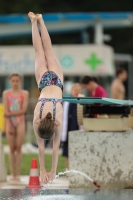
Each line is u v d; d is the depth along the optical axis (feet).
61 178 79.77
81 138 69.56
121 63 197.16
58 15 179.11
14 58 168.25
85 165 69.46
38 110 57.00
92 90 83.20
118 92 111.86
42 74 59.98
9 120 81.35
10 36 184.96
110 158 69.10
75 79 167.43
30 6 256.73
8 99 81.56
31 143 129.80
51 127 54.95
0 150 79.56
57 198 59.98
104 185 69.10
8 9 254.47
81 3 273.75
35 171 74.02
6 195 62.28
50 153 109.60
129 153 68.95
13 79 81.35
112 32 275.18
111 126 70.13
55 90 58.59
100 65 166.40
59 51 166.20
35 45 61.67
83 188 68.44
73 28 186.91
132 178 68.80
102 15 182.80
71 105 82.12
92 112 73.05
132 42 273.13
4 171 80.18
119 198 60.13
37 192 64.59
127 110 72.79
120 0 274.36
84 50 166.09
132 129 75.92
